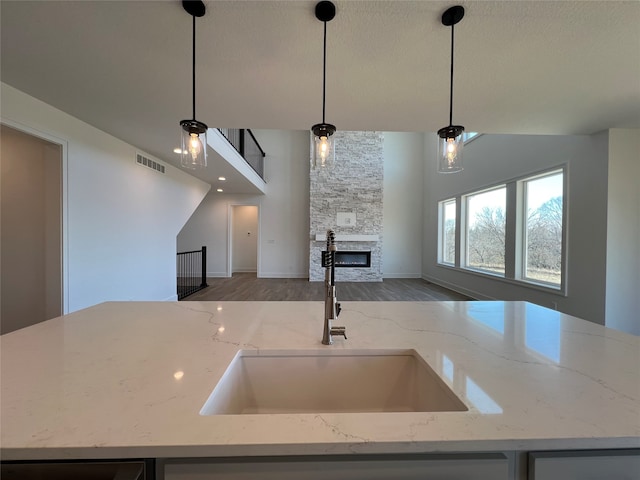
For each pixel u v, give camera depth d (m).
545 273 3.98
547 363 0.91
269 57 1.79
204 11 1.41
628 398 0.71
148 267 4.15
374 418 0.63
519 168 4.32
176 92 2.26
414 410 1.01
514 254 4.43
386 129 3.02
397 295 5.87
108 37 1.62
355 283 7.30
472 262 5.82
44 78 2.06
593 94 2.25
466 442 0.57
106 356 0.95
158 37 1.61
